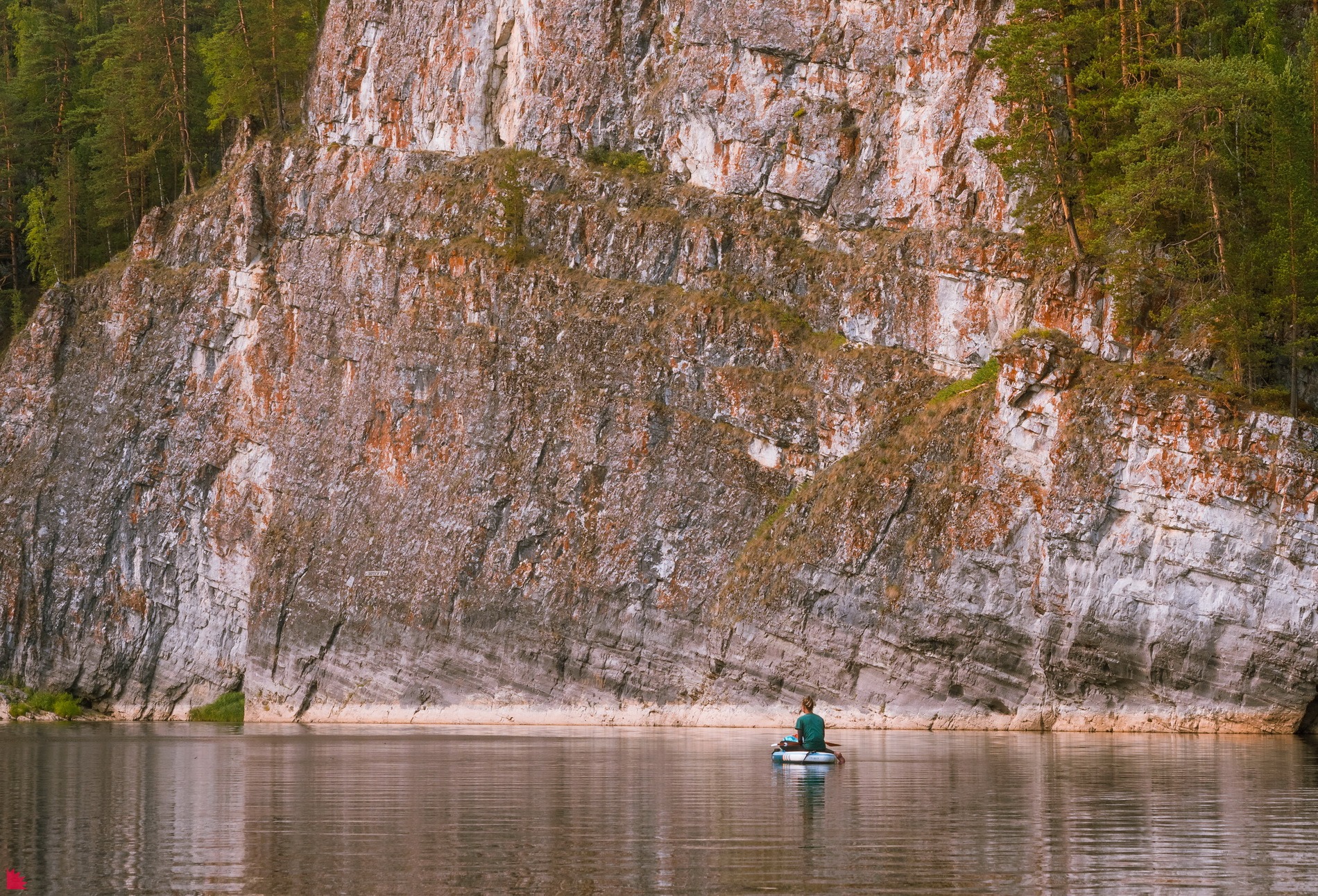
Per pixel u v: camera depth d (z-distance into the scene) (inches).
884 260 3801.7
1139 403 2994.6
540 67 4564.5
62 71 6387.8
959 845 1099.9
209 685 4581.7
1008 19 3619.6
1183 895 887.1
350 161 4781.0
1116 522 3002.0
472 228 4407.0
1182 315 3090.6
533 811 1375.5
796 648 3420.3
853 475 3476.9
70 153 5959.6
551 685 3814.0
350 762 2155.5
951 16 3880.4
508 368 4138.8
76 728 3853.3
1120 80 3437.5
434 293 4328.3
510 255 4274.1
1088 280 3307.1
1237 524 2856.8
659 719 3627.0
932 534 3257.9
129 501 4781.0
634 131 4414.4
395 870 999.6
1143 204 3065.9
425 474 4195.4
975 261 3646.7
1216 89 3006.9
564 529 3909.9
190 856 1075.3
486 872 987.9
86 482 4852.4
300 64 5334.6
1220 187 3149.6
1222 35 3644.2
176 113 5659.5
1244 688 2856.8
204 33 6161.4
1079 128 3415.4
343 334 4503.0
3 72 6860.2
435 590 4030.5
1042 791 1535.4
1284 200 3046.3
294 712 4232.3
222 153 6048.2
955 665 3193.9
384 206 4589.1
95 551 4771.2
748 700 3494.1
